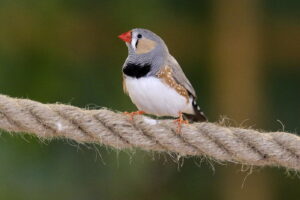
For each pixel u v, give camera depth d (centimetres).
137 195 1235
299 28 1345
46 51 1263
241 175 1255
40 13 1266
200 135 748
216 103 1323
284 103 1337
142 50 895
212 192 1263
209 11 1332
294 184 1259
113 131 757
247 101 1323
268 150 731
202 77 1338
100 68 1282
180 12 1320
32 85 1239
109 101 1255
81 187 1214
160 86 887
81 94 1255
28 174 1193
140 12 1288
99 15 1285
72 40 1280
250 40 1337
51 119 746
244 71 1333
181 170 1259
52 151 1202
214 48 1335
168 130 753
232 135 743
